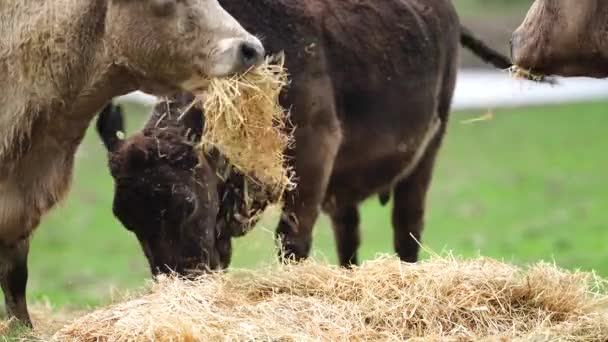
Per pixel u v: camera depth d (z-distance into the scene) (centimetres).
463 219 2441
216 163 1021
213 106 841
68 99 891
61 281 1906
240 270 930
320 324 848
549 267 940
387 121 1209
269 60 977
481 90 4197
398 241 1334
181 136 1016
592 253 1995
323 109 1102
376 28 1203
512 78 936
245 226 1054
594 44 883
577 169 3009
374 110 1191
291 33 1086
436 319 860
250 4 1073
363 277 905
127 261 2155
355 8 1195
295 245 1096
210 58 817
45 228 2448
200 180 1011
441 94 1328
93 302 1375
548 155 3203
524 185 2816
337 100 1148
